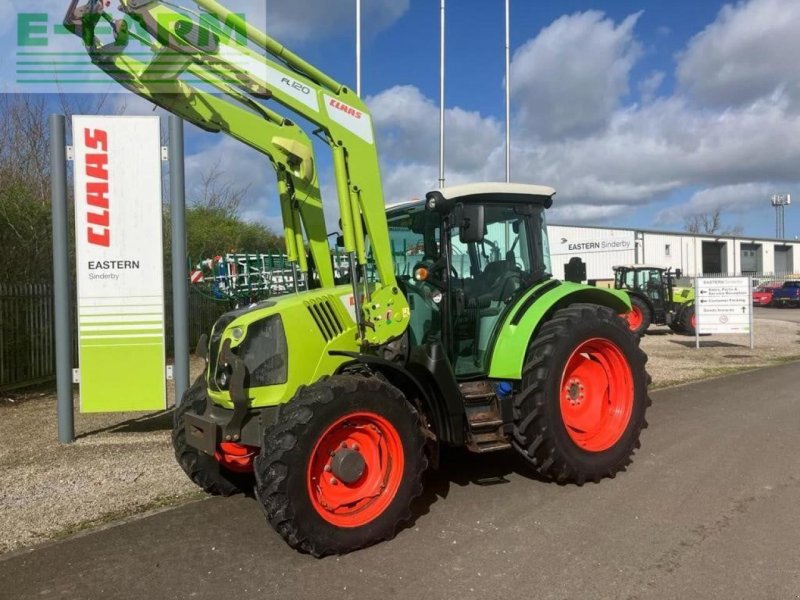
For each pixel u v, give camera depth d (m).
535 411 4.67
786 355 13.19
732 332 14.14
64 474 5.37
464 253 5.08
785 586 3.29
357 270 4.85
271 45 4.17
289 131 4.57
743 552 3.69
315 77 4.34
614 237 29.12
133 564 3.68
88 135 6.37
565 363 4.80
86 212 6.38
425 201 4.95
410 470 3.98
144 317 6.49
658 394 8.85
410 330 4.95
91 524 4.33
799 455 5.69
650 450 5.92
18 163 13.00
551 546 3.83
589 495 4.71
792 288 36.47
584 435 5.07
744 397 8.48
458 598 3.24
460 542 3.91
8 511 4.55
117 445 6.30
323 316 4.22
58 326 6.41
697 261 45.38
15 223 10.71
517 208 5.27
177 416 4.71
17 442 6.46
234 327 4.06
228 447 4.14
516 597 3.24
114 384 6.46
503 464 5.49
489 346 4.98
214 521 4.32
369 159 4.46
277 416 3.87
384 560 3.69
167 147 6.76
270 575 3.53
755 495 4.65
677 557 3.64
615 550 3.75
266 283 13.07
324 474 3.83
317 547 3.65
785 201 64.56
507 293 5.21
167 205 13.64
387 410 3.91
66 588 3.42
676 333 19.09
